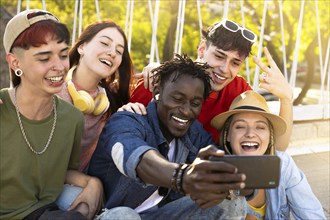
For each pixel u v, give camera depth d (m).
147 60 7.83
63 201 2.61
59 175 2.59
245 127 2.78
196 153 2.73
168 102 2.52
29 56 2.38
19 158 2.44
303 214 2.76
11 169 2.44
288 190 2.78
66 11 6.87
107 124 2.58
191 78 2.50
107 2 6.99
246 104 2.79
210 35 3.03
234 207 2.47
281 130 2.83
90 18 6.92
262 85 2.99
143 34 7.74
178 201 2.57
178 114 2.53
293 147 4.24
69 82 2.91
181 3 4.23
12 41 2.40
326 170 3.83
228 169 1.91
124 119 2.53
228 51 2.97
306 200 2.77
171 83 2.52
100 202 2.62
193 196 2.04
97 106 2.97
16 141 2.44
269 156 2.10
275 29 7.64
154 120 2.60
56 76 2.42
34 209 2.49
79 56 3.03
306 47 7.83
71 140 2.59
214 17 7.49
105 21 3.02
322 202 3.38
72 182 2.67
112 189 2.64
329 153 4.14
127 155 2.24
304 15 7.35
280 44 7.66
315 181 3.65
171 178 2.04
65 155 2.58
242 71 7.65
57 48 2.40
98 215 2.56
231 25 2.97
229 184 1.93
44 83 2.41
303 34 7.64
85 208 2.55
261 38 4.49
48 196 2.56
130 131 2.43
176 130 2.56
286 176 2.77
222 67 3.01
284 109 3.02
